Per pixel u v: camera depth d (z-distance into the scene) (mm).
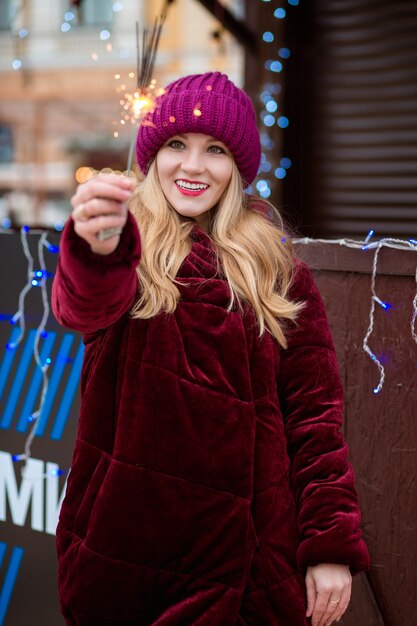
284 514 1333
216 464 1278
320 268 1808
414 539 1754
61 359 2174
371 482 1793
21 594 2188
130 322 1337
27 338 2223
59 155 9992
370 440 1792
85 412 1342
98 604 1270
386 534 1779
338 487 1334
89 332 1284
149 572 1261
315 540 1297
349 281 1800
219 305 1364
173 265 1373
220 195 1468
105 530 1269
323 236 3988
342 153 3922
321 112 3934
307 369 1412
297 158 3986
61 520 1344
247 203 1541
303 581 1337
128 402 1297
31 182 10203
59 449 2160
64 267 1121
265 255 1438
